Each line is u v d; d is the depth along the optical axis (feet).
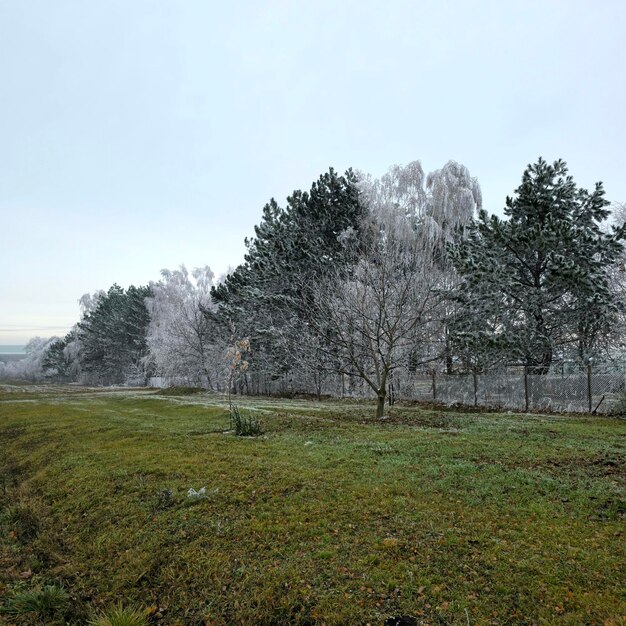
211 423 44.65
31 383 250.37
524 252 62.23
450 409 59.88
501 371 62.54
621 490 19.06
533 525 16.07
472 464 23.85
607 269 72.18
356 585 13.42
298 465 25.36
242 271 103.40
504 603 11.95
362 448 29.27
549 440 30.94
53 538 20.34
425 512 17.72
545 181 61.26
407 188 85.05
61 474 28.55
